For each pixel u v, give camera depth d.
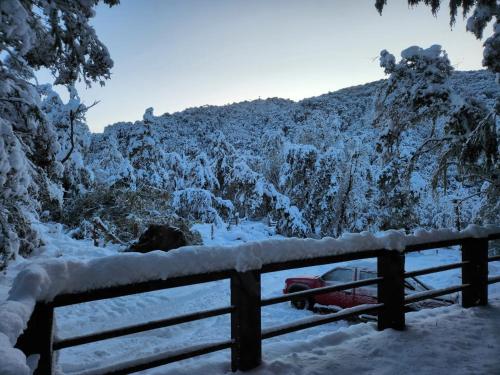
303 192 36.22
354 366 3.67
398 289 4.63
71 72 8.52
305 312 11.11
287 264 3.77
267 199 36.38
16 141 8.80
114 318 10.12
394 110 12.70
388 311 4.62
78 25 7.92
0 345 1.63
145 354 7.49
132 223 21.61
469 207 20.39
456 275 16.31
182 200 34.75
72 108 22.00
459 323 4.92
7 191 8.88
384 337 4.36
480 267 5.78
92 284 2.77
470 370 3.62
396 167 14.09
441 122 13.09
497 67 8.85
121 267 2.89
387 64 12.66
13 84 8.70
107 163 32.88
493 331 4.64
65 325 9.20
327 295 10.84
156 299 11.91
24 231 11.75
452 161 12.02
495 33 8.56
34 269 2.54
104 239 20.41
